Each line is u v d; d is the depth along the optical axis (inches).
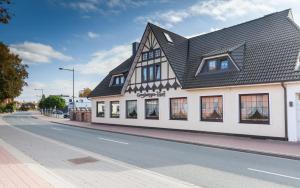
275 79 584.4
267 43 685.3
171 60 837.8
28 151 456.4
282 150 461.7
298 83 557.9
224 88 693.9
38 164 352.5
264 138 612.1
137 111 986.1
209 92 732.0
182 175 302.7
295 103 566.9
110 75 1214.9
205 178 290.8
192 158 406.3
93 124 1198.3
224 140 596.7
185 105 806.5
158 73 902.4
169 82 853.8
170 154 440.5
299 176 303.0
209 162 376.8
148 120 932.0
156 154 439.2
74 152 451.2
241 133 656.4
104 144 554.9
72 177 292.4
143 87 958.4
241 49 715.4
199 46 889.5
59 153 440.5
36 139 633.0
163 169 331.6
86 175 300.7
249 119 648.4
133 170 324.8
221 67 737.0
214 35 874.8
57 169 328.8
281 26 697.0
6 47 706.8
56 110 2679.6
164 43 876.0
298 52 597.6
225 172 318.0
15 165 339.0
